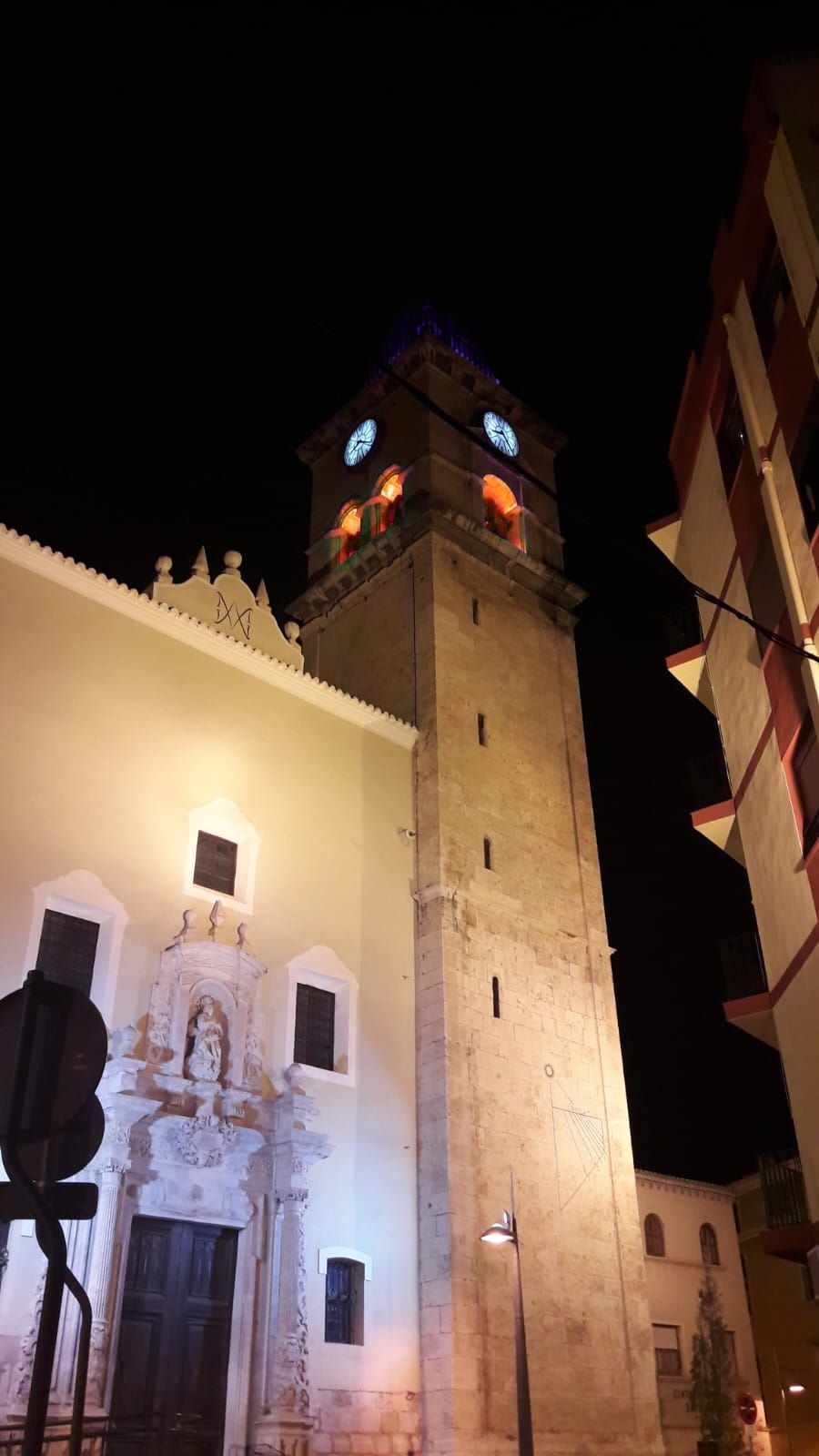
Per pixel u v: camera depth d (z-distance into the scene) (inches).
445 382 1489.9
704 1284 1526.8
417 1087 1052.5
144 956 909.2
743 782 948.0
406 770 1210.6
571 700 1406.3
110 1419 674.8
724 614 988.6
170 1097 869.2
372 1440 881.5
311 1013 1021.8
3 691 910.4
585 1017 1195.3
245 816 1036.5
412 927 1128.2
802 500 806.5
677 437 1096.2
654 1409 1041.5
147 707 1003.9
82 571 993.5
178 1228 856.3
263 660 1112.8
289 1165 910.4
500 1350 956.6
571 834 1302.9
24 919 850.1
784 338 837.8
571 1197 1081.4
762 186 871.7
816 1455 1494.8
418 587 1318.9
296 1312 866.8
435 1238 978.1
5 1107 271.1
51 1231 271.6
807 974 807.7
